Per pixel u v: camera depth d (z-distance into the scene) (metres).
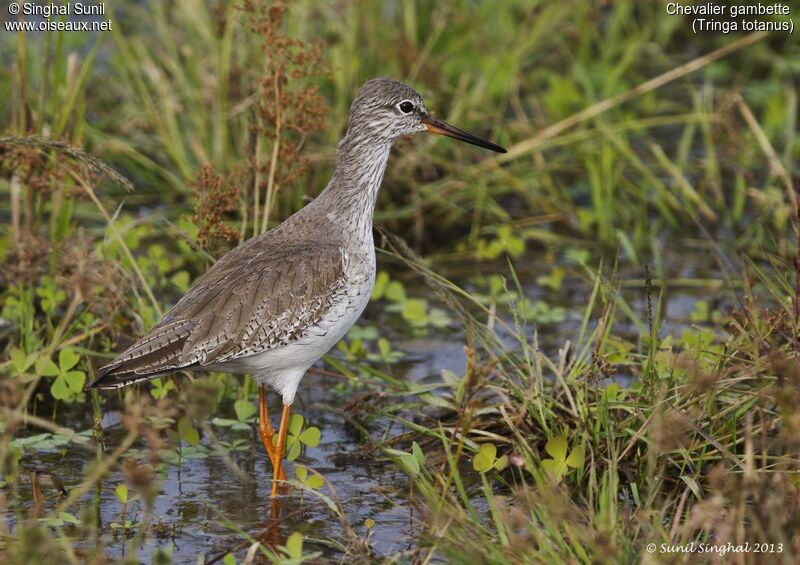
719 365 11.11
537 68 19.88
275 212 15.75
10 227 15.10
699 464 10.16
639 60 20.88
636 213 17.38
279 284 10.90
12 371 12.14
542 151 18.62
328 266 11.10
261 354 10.93
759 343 10.78
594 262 16.47
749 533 9.49
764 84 20.48
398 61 17.92
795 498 8.84
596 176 17.08
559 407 11.40
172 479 11.34
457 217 17.42
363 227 11.67
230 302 10.78
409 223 17.45
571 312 15.05
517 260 16.77
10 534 9.89
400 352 14.12
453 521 9.46
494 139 17.97
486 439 11.56
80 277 11.70
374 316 15.30
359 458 11.85
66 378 12.20
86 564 9.51
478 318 14.90
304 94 13.01
